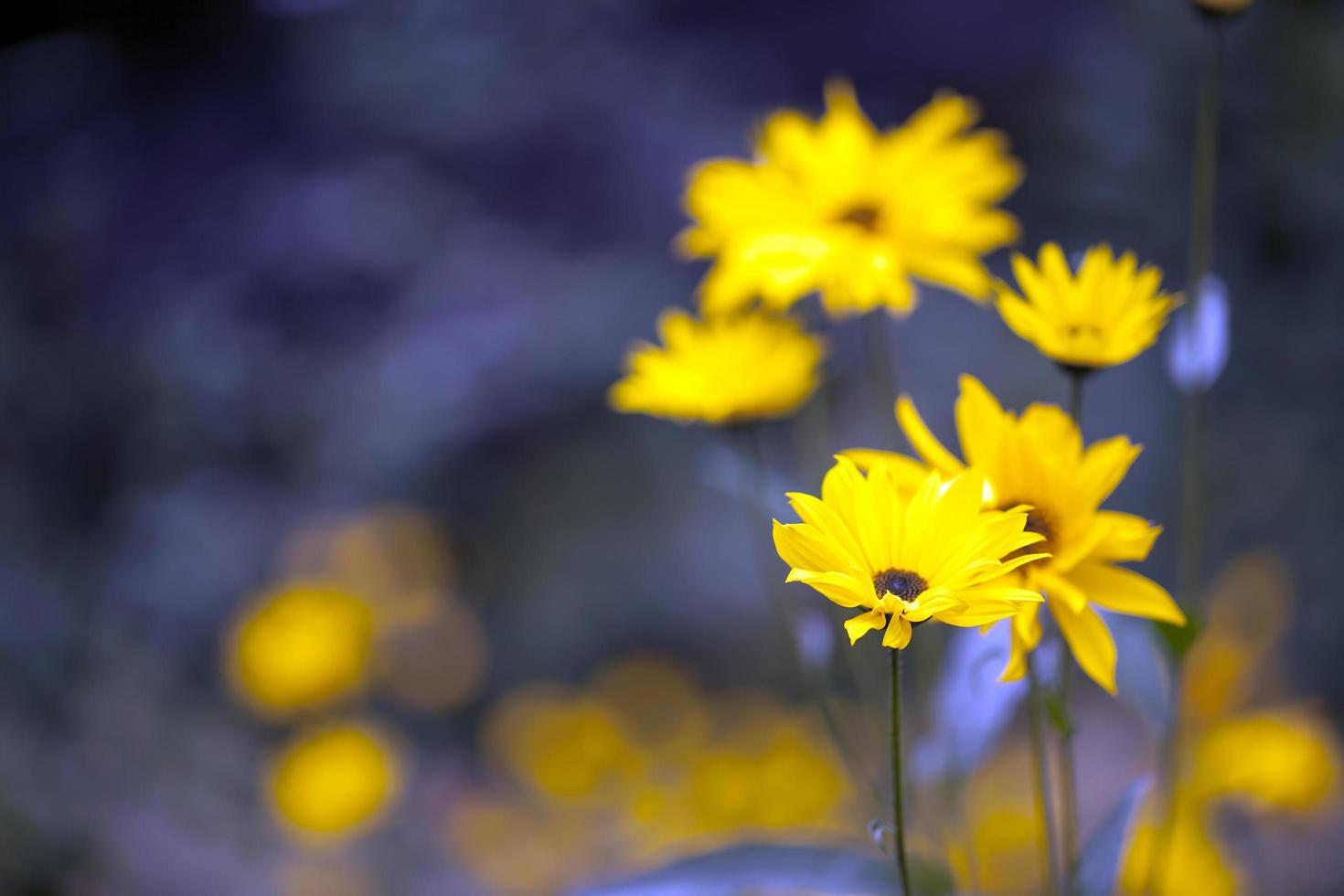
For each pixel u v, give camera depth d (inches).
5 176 161.6
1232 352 109.7
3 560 124.8
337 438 137.9
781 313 54.4
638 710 102.7
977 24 143.7
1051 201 125.3
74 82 170.4
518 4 161.2
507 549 135.7
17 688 107.0
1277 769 56.2
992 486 46.9
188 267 148.6
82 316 148.6
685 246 54.4
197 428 139.3
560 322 139.6
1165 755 50.1
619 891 50.6
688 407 53.6
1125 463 46.4
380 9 162.2
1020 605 45.9
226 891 89.7
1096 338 47.7
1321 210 107.0
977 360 128.4
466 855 86.0
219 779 101.8
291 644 78.9
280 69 165.8
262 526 132.6
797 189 54.0
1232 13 52.3
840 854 50.4
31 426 140.1
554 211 148.1
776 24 157.6
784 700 120.1
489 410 137.7
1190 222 112.0
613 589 132.1
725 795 61.9
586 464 137.9
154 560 128.8
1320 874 69.0
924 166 53.9
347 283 145.6
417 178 151.9
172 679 115.5
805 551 44.7
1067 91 124.6
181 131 161.8
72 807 93.3
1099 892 48.4
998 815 59.5
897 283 52.3
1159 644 49.9
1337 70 107.0
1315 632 100.1
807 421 77.9
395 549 112.0
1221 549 108.1
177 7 173.8
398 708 111.1
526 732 91.3
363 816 76.6
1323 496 105.9
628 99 153.9
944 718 51.2
